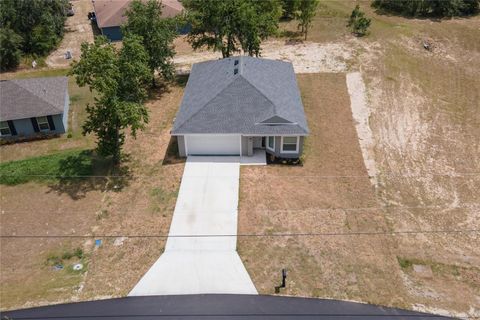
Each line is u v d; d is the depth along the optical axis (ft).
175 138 95.14
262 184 80.84
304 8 138.31
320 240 69.21
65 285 62.90
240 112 86.17
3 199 80.53
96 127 81.30
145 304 59.41
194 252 67.41
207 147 87.51
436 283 62.54
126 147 92.48
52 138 98.68
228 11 109.70
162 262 65.92
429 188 80.84
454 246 68.85
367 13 160.25
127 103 78.64
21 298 60.90
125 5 146.92
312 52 131.64
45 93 101.55
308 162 86.74
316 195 78.33
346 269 64.28
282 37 142.51
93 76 76.74
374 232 70.90
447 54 130.31
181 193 79.10
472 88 113.19
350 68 121.90
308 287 61.41
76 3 188.96
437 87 113.60
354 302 59.26
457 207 76.59
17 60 132.46
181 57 133.08
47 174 85.87
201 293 60.75
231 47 116.98
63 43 148.15
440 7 153.28
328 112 102.47
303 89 111.65
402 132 96.37
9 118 95.50
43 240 71.41
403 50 132.05
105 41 80.74
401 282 62.49
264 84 92.43
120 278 63.72
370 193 79.15
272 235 70.03
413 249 67.97
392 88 112.57
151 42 107.45
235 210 74.90
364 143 92.43
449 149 91.30
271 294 60.44
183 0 120.16
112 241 70.28
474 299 59.98
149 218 74.23
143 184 82.07
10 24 134.62
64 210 77.25
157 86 117.19
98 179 84.23
